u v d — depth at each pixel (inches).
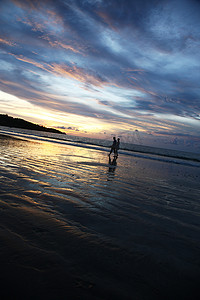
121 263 72.6
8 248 72.5
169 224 117.5
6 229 86.6
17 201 123.1
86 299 53.8
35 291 54.6
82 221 107.2
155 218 125.2
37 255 70.7
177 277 67.9
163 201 168.2
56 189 162.6
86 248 80.0
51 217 106.6
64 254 73.8
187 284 64.7
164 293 59.6
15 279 58.0
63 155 439.8
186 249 88.8
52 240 82.7
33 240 80.7
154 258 78.5
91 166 328.8
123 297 56.2
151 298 57.1
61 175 221.5
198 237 103.0
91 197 154.0
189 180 312.0
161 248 87.4
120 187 201.9
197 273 71.3
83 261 71.0
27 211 109.9
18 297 52.1
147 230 105.3
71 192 159.9
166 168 467.5
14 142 611.8
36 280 58.7
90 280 61.6
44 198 136.3
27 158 314.0
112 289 58.8
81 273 64.3
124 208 138.0
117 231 100.1
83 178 223.1
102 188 188.2
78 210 122.7
